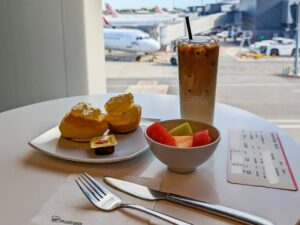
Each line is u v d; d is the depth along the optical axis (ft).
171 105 1.90
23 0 2.99
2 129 1.56
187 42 1.44
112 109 1.43
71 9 2.99
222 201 1.00
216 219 0.92
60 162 1.25
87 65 3.14
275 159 1.26
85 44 3.08
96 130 1.35
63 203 0.99
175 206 0.98
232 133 1.49
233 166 1.21
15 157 1.29
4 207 0.97
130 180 1.12
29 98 3.25
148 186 1.08
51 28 3.05
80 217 0.93
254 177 1.13
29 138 1.46
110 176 1.15
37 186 1.08
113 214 0.94
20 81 3.22
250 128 1.56
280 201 1.00
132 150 1.29
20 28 3.06
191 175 1.15
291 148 1.35
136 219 0.92
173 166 1.14
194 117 1.52
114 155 1.25
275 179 1.12
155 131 1.17
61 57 3.12
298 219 0.92
